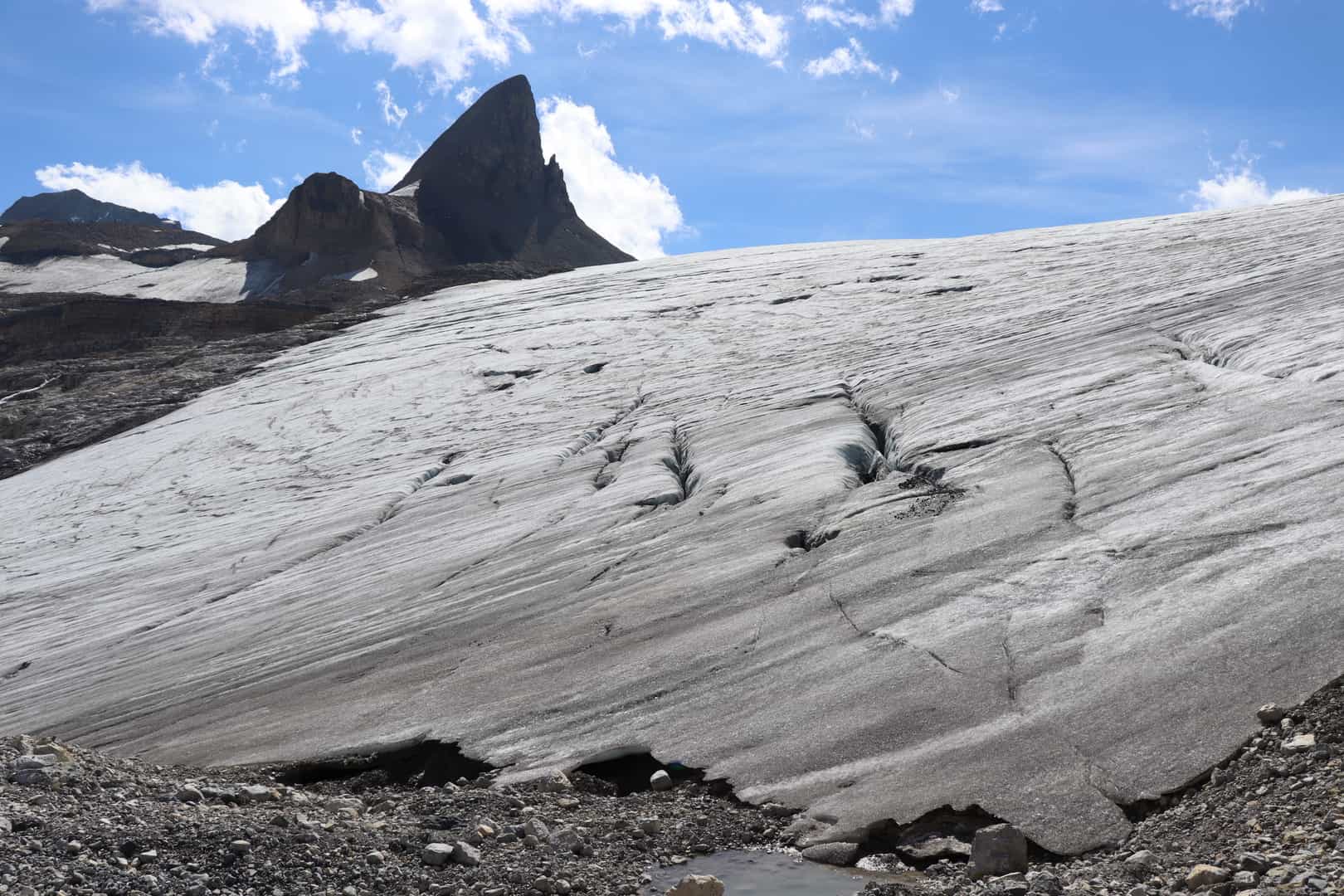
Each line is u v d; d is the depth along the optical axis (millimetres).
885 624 10336
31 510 34500
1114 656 8570
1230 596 8984
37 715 15078
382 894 6219
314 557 21750
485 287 72125
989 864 6375
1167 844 6250
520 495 22312
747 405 25844
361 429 36375
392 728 10555
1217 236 41438
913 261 53125
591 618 12633
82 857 6422
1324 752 6586
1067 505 12336
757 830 7441
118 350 74375
